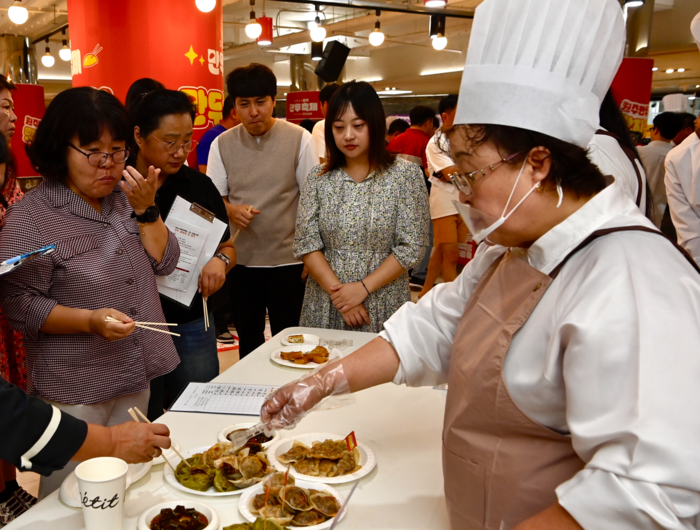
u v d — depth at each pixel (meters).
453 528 1.00
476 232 0.90
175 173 2.07
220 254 2.13
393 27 10.91
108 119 1.46
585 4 0.81
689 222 2.91
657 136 4.59
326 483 1.15
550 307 0.83
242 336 2.99
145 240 1.76
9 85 2.37
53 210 1.50
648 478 0.65
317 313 2.36
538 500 0.85
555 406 0.82
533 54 0.81
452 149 0.90
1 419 0.94
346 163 2.30
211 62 4.02
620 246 0.78
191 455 1.24
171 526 1.01
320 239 2.32
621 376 0.70
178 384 2.18
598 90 0.87
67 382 1.51
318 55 9.64
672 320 0.70
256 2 9.44
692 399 0.66
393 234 2.27
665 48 8.52
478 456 0.91
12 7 6.86
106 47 3.76
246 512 1.05
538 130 0.81
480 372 0.90
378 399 1.58
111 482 0.93
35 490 2.39
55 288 1.51
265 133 2.81
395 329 1.24
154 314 1.71
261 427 1.20
